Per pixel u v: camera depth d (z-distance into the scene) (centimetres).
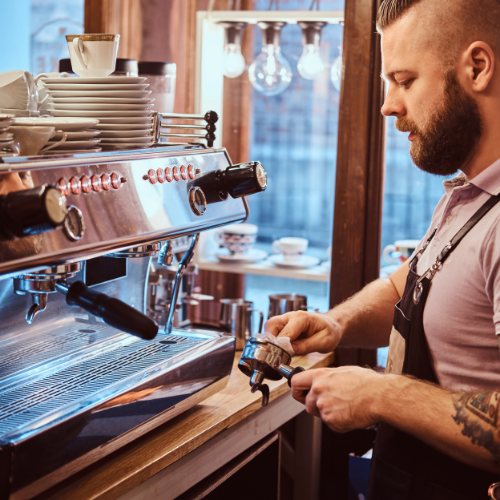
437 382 109
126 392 104
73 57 122
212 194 128
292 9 204
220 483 131
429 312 109
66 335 121
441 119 103
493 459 90
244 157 223
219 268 209
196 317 224
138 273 142
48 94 122
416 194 194
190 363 120
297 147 219
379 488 120
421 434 94
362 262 181
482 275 101
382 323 144
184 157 121
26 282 99
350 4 172
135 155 108
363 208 178
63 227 91
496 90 102
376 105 174
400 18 106
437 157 106
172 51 206
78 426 95
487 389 98
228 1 207
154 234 110
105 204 100
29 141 98
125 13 194
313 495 182
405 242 190
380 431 122
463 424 91
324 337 131
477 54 100
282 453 184
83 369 115
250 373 116
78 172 95
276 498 156
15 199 80
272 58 199
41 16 256
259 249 230
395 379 99
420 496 110
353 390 99
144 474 104
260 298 221
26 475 86
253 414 140
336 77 190
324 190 219
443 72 102
